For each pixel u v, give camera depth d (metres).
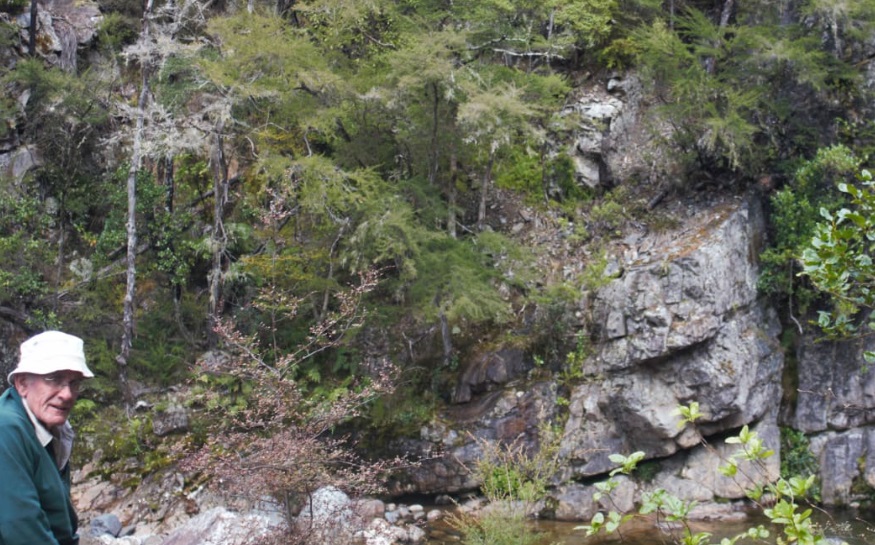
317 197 11.79
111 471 12.06
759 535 3.60
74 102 14.75
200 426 12.37
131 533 11.02
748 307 12.38
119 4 17.48
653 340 11.66
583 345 12.53
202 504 11.24
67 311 13.77
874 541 9.29
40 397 3.21
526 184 14.95
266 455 6.04
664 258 12.27
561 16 14.35
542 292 13.20
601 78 15.84
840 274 3.97
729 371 11.46
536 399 12.21
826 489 11.46
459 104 11.74
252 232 14.73
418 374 12.94
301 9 13.25
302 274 12.95
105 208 15.37
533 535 9.02
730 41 13.30
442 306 11.76
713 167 13.77
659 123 14.51
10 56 15.88
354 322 12.84
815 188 12.71
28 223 14.43
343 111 12.77
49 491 3.14
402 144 13.53
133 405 12.89
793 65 12.91
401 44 13.52
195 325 14.27
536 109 13.30
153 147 13.12
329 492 6.94
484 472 9.07
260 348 13.07
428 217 12.66
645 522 10.71
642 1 14.86
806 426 11.92
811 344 12.23
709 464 11.45
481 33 13.90
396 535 10.20
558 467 11.20
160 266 14.05
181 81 14.30
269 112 13.23
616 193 14.41
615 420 11.81
